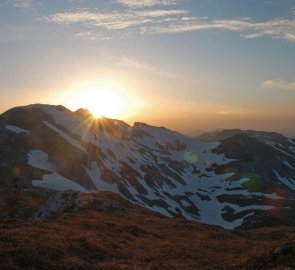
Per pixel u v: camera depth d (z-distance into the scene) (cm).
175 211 16488
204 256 3856
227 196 19712
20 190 9525
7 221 4600
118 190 15600
